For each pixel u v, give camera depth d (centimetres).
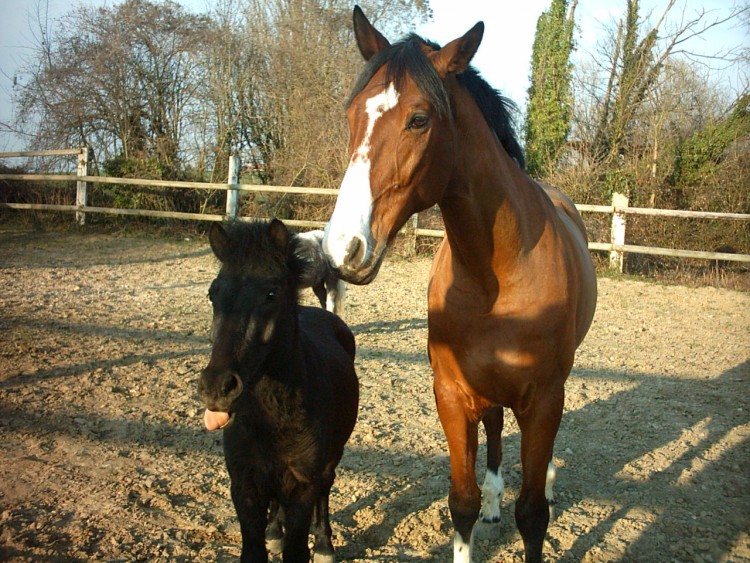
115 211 1328
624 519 357
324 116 1608
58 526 320
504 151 287
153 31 1633
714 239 1185
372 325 780
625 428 489
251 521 271
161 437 436
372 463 419
